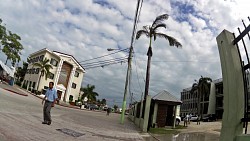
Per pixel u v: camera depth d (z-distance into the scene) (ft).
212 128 74.79
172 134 49.49
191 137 45.60
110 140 28.91
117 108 340.59
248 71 12.91
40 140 20.44
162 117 68.85
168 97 70.74
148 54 75.56
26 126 26.02
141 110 60.75
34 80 179.93
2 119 26.63
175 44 76.48
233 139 12.01
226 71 13.67
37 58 190.19
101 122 55.88
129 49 70.54
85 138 26.63
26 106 52.49
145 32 76.84
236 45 13.65
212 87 187.83
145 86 72.02
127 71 69.92
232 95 12.87
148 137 39.83
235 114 12.37
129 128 53.36
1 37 132.67
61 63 189.16
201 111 194.70
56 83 185.16
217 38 15.06
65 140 22.77
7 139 18.12
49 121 31.32
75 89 206.59
